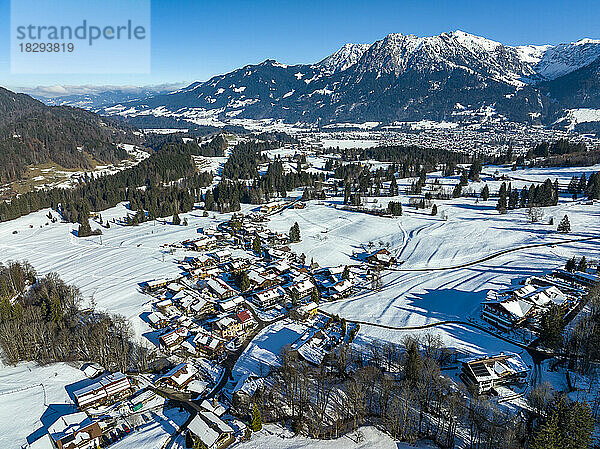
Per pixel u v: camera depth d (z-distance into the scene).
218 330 103.75
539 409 67.75
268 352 95.94
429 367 78.69
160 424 74.94
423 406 72.88
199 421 71.38
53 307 107.38
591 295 102.38
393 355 88.50
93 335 96.88
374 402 76.50
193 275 139.12
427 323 104.31
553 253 141.75
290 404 77.50
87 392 79.50
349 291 127.06
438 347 89.75
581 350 84.00
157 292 128.75
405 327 102.94
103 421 75.06
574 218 178.50
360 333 101.81
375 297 121.44
